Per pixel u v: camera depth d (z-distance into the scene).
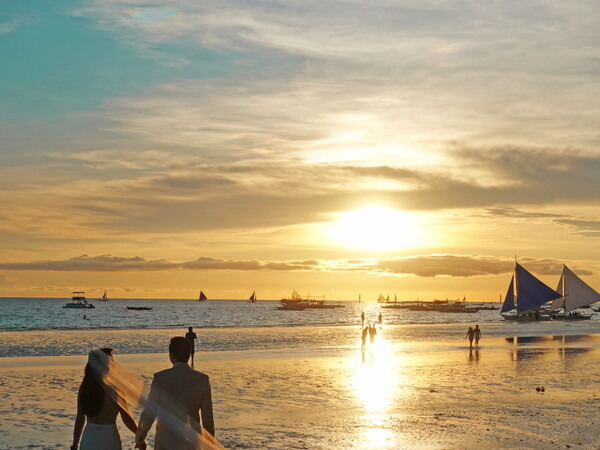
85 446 7.05
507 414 19.41
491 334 76.88
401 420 18.30
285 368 33.41
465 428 17.11
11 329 79.88
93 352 7.14
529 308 125.94
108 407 7.12
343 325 102.69
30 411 19.42
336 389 25.14
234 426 17.31
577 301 133.25
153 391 6.59
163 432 6.52
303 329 84.00
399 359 39.62
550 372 32.31
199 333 71.56
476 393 24.16
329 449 14.58
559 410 20.22
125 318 147.88
